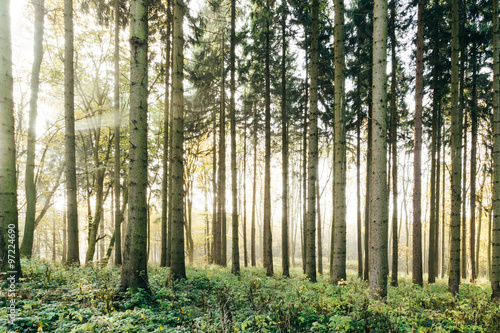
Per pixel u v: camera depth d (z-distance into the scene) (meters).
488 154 17.50
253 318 5.23
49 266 7.71
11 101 5.96
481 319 5.87
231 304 6.00
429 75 14.20
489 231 19.61
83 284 6.26
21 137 16.59
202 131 19.91
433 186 14.01
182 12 8.85
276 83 17.44
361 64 14.53
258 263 27.17
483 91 14.78
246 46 15.60
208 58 15.98
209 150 22.20
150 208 23.06
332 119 16.56
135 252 6.29
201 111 17.97
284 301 5.97
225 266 16.97
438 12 11.95
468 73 15.11
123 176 17.95
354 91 15.60
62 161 21.70
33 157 10.72
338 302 6.02
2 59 5.79
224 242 17.72
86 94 18.50
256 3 11.73
